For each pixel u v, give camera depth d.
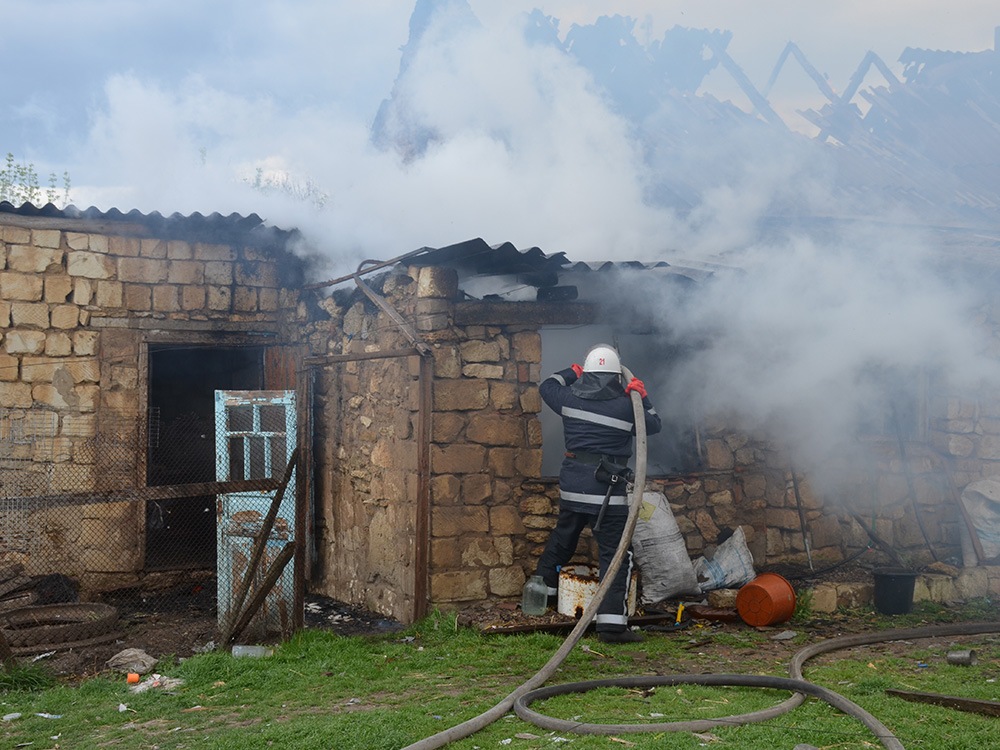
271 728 4.77
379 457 8.02
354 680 5.76
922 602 7.75
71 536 8.94
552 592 7.12
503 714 4.88
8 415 8.76
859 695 5.13
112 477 9.02
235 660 6.21
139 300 9.16
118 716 5.17
